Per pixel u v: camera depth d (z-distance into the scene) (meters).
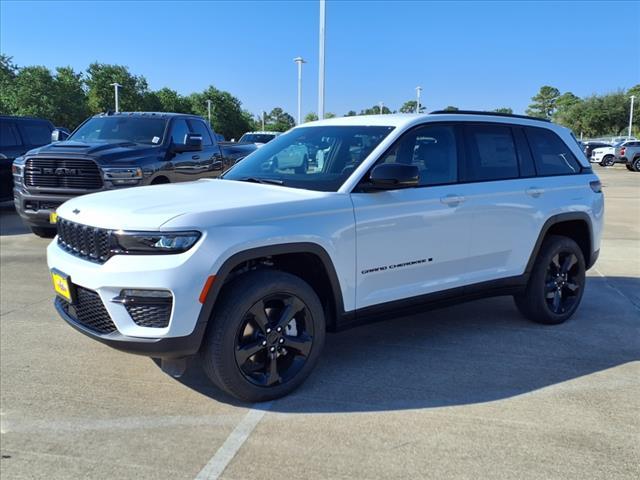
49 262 3.88
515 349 4.65
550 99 107.44
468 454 3.05
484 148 4.73
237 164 4.89
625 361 4.41
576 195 5.27
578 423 3.41
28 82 51.03
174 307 3.17
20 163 8.59
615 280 7.07
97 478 2.81
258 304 3.49
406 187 4.13
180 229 3.21
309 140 4.59
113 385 3.88
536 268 5.07
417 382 3.98
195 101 74.38
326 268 3.71
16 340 4.69
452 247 4.40
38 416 3.44
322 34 18.67
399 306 4.19
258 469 2.90
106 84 61.03
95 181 8.22
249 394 3.54
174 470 2.88
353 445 3.14
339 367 4.23
